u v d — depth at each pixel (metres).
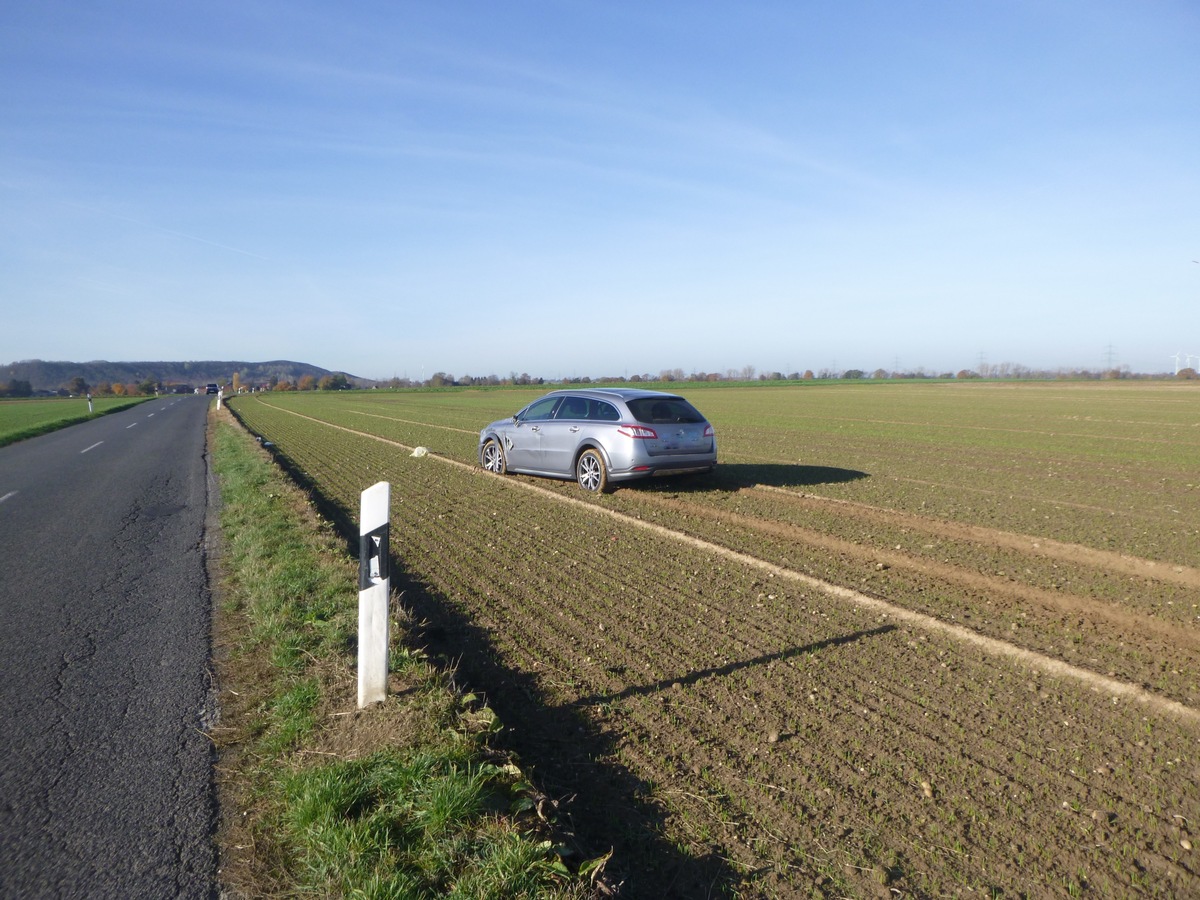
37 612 6.54
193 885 3.03
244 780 3.81
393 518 10.91
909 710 4.75
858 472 15.36
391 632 5.69
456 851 3.14
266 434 28.14
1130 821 3.65
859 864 3.35
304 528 9.55
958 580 7.58
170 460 19.66
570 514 11.15
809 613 6.59
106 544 9.34
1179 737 4.43
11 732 4.32
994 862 3.37
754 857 3.40
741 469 15.87
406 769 3.66
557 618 6.47
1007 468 15.92
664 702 4.88
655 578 7.70
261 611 6.23
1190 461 16.95
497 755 3.96
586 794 3.87
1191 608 6.70
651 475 12.52
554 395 14.36
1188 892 3.18
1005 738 4.41
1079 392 64.56
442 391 114.19
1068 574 7.79
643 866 3.32
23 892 2.97
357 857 3.08
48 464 19.08
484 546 9.13
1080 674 5.26
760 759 4.18
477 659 5.59
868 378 164.00
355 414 43.12
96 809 3.55
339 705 4.49
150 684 4.97
